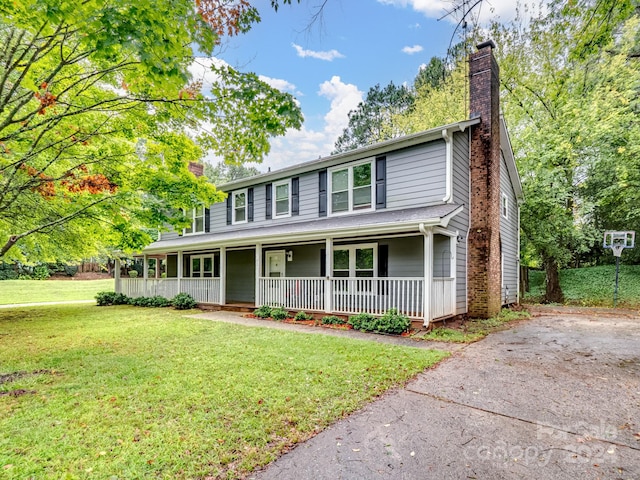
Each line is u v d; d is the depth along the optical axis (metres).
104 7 3.42
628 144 13.34
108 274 33.50
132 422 3.50
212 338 7.65
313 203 12.49
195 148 7.22
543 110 16.62
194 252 17.39
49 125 5.66
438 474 2.67
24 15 3.67
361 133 33.44
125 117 6.50
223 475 2.65
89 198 7.32
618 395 4.25
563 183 15.59
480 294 10.42
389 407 3.89
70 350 6.72
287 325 9.42
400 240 10.37
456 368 5.33
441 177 9.67
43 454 2.92
